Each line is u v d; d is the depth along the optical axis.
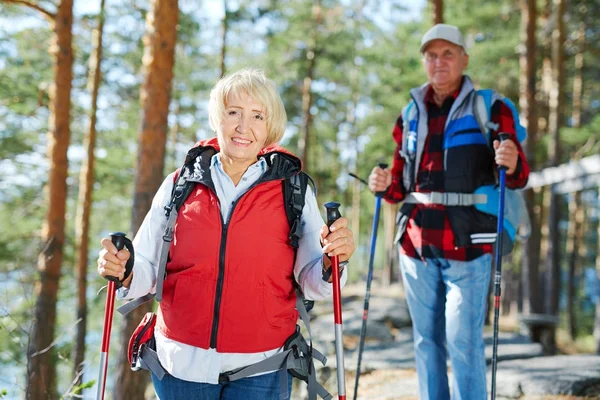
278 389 1.93
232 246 1.88
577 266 27.00
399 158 3.38
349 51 19.08
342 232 1.91
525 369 4.84
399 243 3.29
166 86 6.82
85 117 12.83
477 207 3.02
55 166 9.44
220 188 1.96
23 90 10.12
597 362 4.98
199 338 1.88
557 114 12.96
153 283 2.02
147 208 6.61
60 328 11.90
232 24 15.43
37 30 10.91
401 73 16.47
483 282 3.00
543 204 18.92
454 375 3.00
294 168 1.99
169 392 1.95
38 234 11.80
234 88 2.00
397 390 4.83
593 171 7.73
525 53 11.52
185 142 18.69
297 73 19.12
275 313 1.93
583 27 15.95
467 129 3.08
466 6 15.76
